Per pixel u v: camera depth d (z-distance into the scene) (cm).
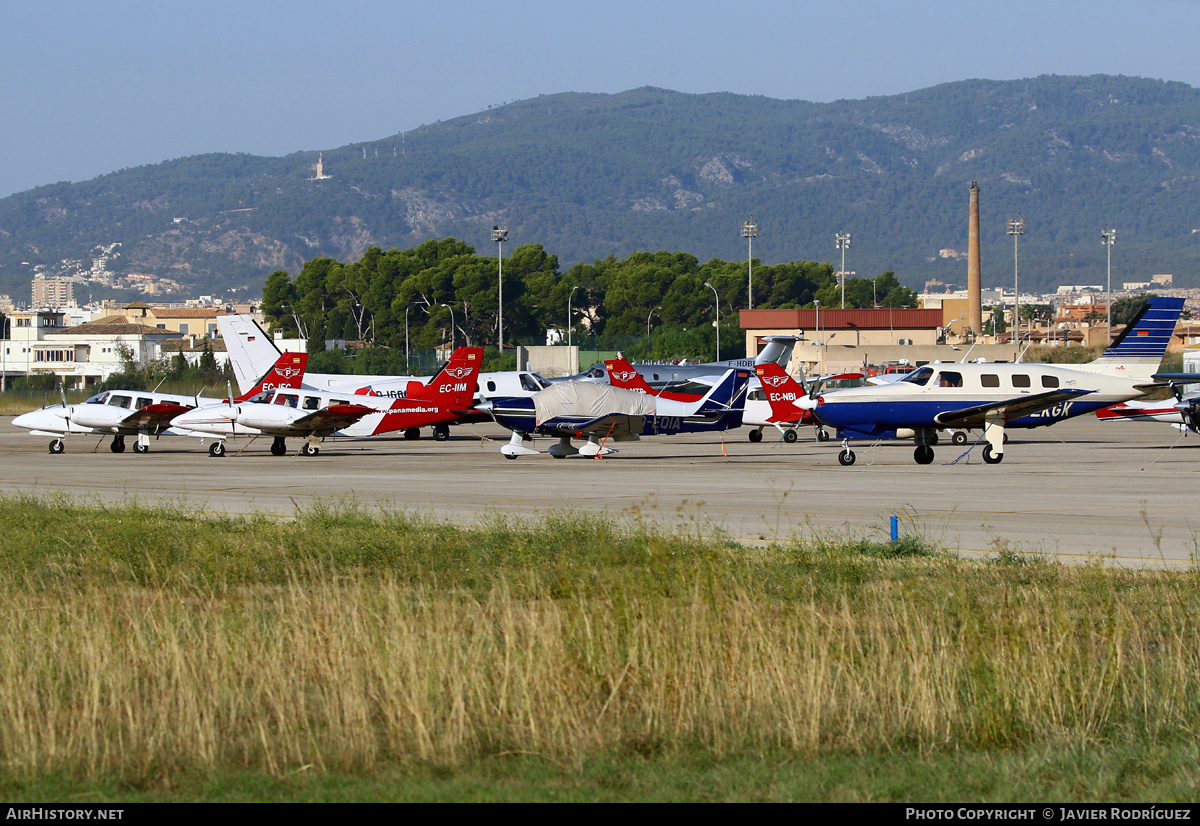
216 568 4866
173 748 2705
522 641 3381
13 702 2880
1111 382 12588
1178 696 3058
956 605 3803
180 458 14025
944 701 2964
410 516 7081
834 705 2925
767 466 11625
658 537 5138
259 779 2550
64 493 9056
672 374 19712
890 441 16388
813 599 4034
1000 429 11838
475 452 14762
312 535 5869
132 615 3753
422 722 2730
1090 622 3628
